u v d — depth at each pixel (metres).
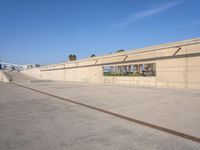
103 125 6.29
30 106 10.45
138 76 22.22
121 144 4.60
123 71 24.66
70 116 7.72
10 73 70.00
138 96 12.91
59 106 10.25
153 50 20.20
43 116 7.85
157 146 4.41
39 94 16.83
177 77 17.70
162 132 5.45
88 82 32.94
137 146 4.45
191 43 16.39
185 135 4.96
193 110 7.94
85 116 7.67
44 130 5.89
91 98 12.62
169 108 8.49
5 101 12.77
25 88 24.70
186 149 4.22
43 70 57.25
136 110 8.26
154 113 7.57
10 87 27.53
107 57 27.77
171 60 18.23
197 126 5.68
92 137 5.14
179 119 6.54
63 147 4.52
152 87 19.70
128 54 23.69
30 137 5.29
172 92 14.71
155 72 20.00
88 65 32.91
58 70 46.66
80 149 4.38
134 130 5.68
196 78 16.12
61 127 6.16
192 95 12.67
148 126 6.07
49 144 4.73
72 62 38.91
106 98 12.38
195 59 16.17
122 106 9.35
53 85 28.39
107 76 27.88
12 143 4.87
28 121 7.08
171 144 4.53
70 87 23.50
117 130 5.71
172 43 18.11
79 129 5.89
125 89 18.55
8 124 6.74
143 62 21.52
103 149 4.34
